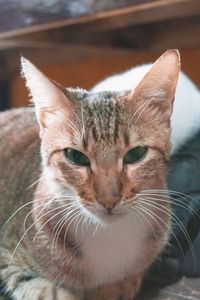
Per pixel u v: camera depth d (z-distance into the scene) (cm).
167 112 51
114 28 78
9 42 86
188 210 60
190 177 63
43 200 53
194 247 58
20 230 54
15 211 56
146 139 50
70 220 51
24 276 54
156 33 82
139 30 82
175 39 82
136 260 53
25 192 57
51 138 51
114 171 49
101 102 51
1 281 56
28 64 51
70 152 50
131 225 51
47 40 83
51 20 83
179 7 71
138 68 74
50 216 52
